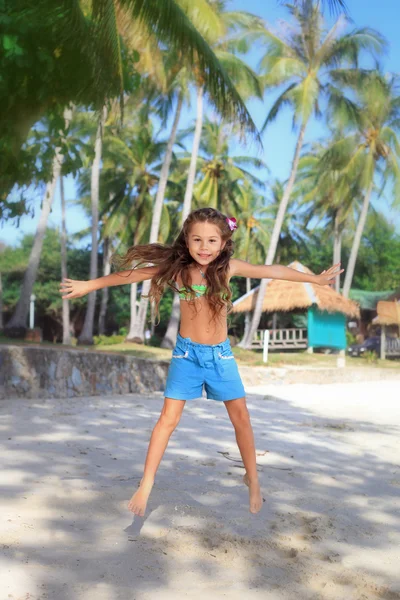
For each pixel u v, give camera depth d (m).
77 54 10.13
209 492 4.46
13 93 10.11
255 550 3.32
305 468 5.48
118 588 2.76
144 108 29.11
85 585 2.77
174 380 3.50
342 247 51.00
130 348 20.34
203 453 5.92
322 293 30.05
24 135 10.72
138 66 15.41
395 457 6.12
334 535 3.64
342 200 35.94
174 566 3.05
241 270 3.44
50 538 3.34
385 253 52.00
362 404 11.66
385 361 30.41
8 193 11.52
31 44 9.45
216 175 37.56
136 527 3.60
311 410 10.39
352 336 39.34
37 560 3.02
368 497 4.56
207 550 3.29
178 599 2.68
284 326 44.25
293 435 7.33
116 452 5.77
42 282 49.50
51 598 2.62
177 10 10.31
